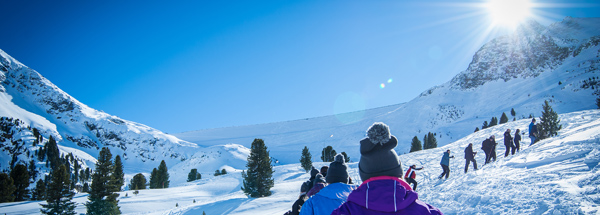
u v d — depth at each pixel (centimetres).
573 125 2364
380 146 154
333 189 214
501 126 3931
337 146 19362
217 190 5938
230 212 2569
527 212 466
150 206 4572
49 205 3897
